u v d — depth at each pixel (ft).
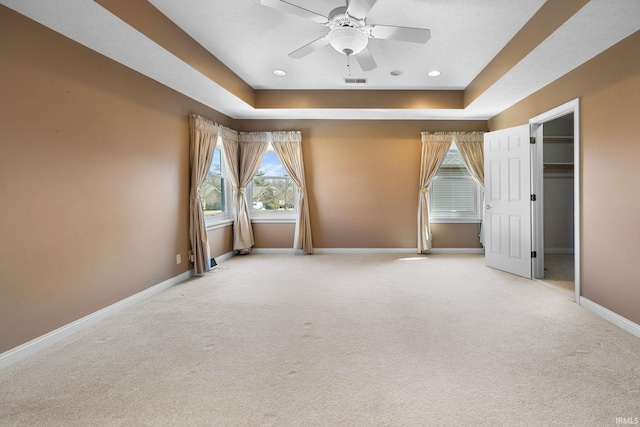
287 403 5.29
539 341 7.36
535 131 12.47
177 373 6.21
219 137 15.49
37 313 7.17
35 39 7.09
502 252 13.91
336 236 17.95
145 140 10.64
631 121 7.76
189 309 9.65
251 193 18.38
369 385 5.76
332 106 15.03
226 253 16.84
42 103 7.26
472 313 9.10
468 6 8.20
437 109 15.05
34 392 5.64
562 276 12.97
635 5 6.52
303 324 8.47
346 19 7.31
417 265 15.02
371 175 17.65
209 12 8.56
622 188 8.06
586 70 9.32
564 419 4.82
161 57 9.17
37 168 7.16
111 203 9.24
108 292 9.14
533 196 12.50
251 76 13.32
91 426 4.81
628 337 7.52
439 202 18.06
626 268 7.96
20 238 6.83
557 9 7.50
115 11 6.93
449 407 5.14
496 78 11.08
